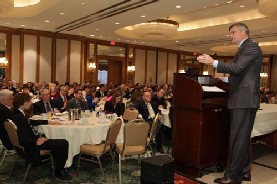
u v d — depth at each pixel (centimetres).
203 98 352
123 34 1255
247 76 287
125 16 864
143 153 404
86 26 1067
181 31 1242
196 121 343
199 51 1800
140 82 1623
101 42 1434
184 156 357
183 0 668
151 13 811
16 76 1202
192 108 344
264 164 432
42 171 406
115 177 388
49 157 387
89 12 835
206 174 363
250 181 346
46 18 948
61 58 1288
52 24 1056
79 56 1341
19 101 362
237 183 304
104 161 461
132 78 1589
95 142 399
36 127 413
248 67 286
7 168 417
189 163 351
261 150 533
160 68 1706
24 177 357
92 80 1420
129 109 577
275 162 445
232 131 301
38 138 374
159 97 689
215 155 362
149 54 1653
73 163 446
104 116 437
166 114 545
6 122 362
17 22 1037
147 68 1648
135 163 454
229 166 311
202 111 338
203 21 1145
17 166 427
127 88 1081
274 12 653
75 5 761
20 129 346
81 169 420
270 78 1770
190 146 350
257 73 289
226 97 371
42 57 1238
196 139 343
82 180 375
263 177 365
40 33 1216
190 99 345
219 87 371
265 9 652
